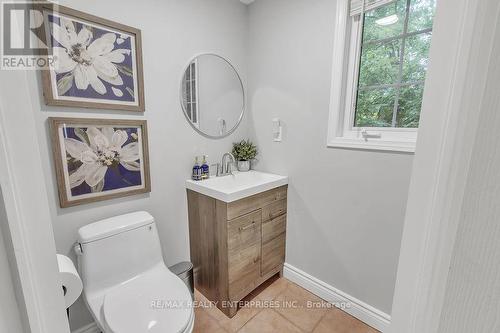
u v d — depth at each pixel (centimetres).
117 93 132
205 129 178
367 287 149
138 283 123
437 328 37
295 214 180
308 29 155
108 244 122
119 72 131
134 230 130
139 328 94
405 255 41
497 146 29
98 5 121
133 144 142
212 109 180
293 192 179
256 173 192
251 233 159
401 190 128
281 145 182
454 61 32
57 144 115
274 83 180
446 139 34
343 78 148
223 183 176
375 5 130
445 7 33
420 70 124
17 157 32
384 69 136
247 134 207
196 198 164
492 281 31
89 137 125
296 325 149
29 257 34
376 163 135
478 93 30
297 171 174
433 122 35
